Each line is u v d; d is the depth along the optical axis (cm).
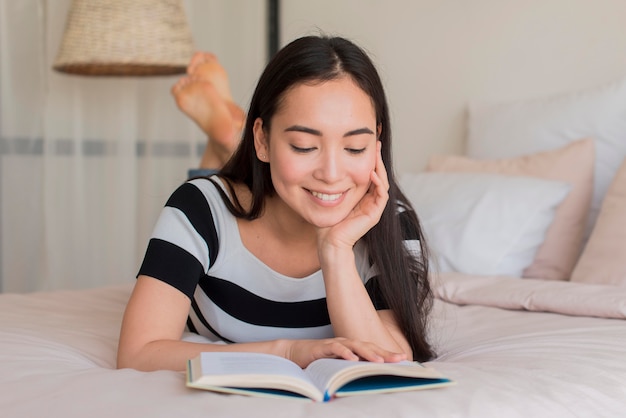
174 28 282
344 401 95
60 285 320
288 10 365
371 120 120
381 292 137
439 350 145
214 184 139
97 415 91
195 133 349
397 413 90
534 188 223
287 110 118
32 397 100
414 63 315
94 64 278
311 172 119
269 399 94
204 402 92
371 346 108
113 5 273
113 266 331
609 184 237
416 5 313
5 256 308
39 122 312
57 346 133
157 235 132
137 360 119
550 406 101
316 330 139
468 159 264
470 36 296
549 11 271
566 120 248
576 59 264
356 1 336
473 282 190
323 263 125
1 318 157
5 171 306
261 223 137
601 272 190
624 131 238
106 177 330
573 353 127
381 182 125
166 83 344
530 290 175
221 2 362
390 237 135
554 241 226
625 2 251
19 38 307
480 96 293
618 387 112
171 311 126
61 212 320
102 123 329
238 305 138
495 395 100
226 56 364
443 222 225
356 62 119
